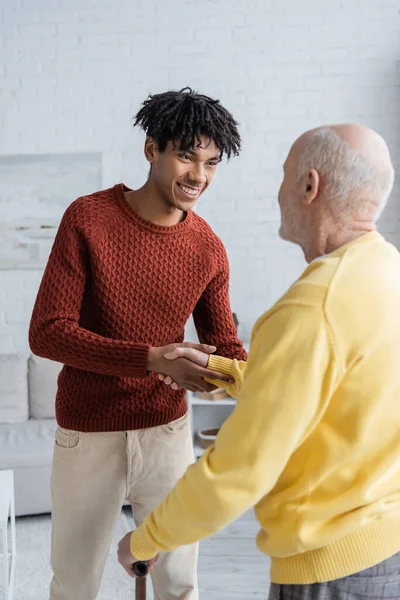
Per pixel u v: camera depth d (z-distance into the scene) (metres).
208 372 1.67
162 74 4.21
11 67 4.21
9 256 4.33
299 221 1.25
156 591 2.00
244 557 3.22
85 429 1.82
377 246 1.21
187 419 1.96
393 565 1.21
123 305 1.79
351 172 1.19
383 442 1.16
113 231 1.77
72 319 1.72
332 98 4.21
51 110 4.24
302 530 1.18
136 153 4.27
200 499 1.16
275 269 4.34
